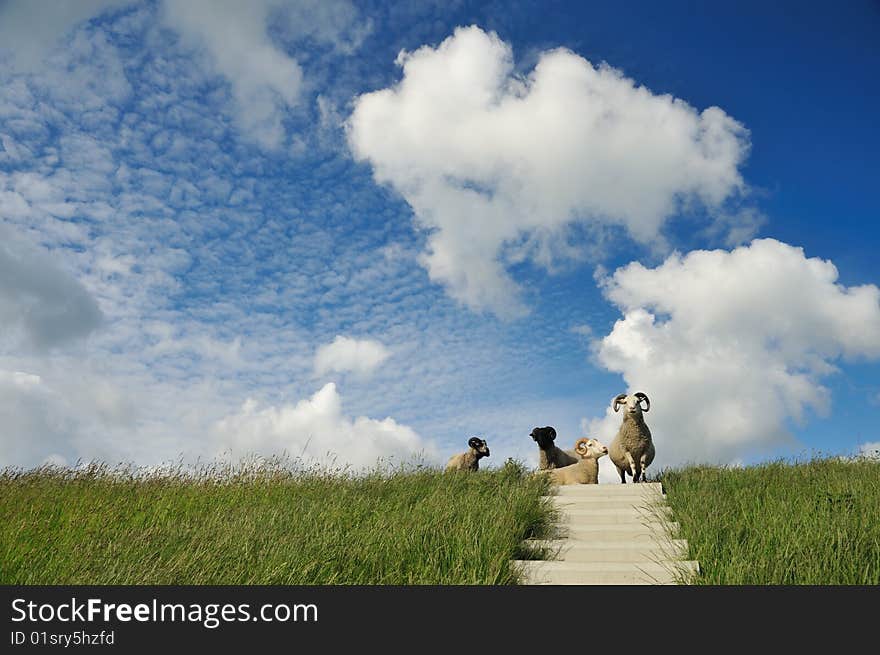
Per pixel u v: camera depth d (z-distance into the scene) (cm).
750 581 343
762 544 386
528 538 473
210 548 393
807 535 383
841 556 362
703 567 378
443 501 533
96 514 513
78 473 683
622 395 765
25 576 353
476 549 399
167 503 573
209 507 574
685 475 668
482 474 689
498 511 486
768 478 628
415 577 367
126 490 629
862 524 404
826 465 680
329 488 639
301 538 417
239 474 696
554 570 391
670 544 439
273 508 536
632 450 742
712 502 507
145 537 422
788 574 344
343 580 362
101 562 370
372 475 700
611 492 593
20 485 618
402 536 421
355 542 414
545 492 598
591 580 387
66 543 411
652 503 549
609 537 486
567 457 816
